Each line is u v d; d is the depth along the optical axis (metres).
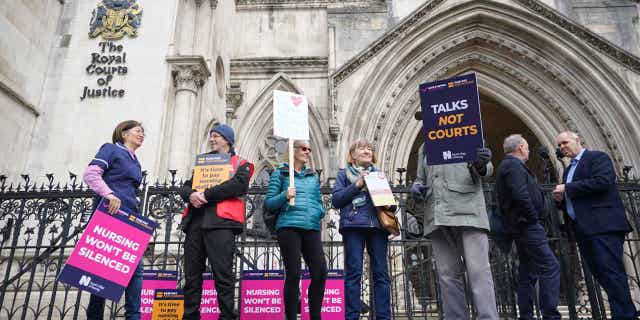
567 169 5.90
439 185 5.16
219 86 14.41
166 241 7.09
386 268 5.15
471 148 5.02
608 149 13.98
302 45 16.50
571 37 14.42
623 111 13.58
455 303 5.13
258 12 17.03
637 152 13.30
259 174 14.84
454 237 5.25
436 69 15.71
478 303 4.77
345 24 15.34
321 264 5.08
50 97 11.18
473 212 4.94
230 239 5.04
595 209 5.24
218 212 4.98
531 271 5.57
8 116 10.16
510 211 5.39
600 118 14.11
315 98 15.34
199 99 11.64
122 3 12.08
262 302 6.06
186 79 11.34
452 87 5.31
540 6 14.68
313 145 14.66
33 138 10.75
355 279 5.01
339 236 11.27
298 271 4.96
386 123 14.59
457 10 15.07
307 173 5.46
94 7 12.10
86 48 11.64
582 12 15.05
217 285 4.87
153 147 10.49
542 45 15.01
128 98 11.02
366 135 13.99
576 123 14.66
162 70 11.30
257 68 15.84
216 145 5.54
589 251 5.24
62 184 10.27
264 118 15.33
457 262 5.25
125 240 4.98
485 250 4.94
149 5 12.05
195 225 5.18
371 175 5.25
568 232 5.78
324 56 15.92
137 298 5.07
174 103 11.23
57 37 11.85
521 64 15.61
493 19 15.17
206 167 5.30
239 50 16.44
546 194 7.05
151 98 11.00
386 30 14.98
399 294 12.00
